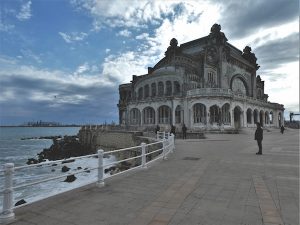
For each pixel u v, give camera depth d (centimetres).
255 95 7569
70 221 580
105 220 584
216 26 6153
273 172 1091
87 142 5862
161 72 5616
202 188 841
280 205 669
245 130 4806
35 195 1861
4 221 575
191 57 5775
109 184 902
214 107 4906
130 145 3906
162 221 573
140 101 5781
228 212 623
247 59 7656
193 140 3053
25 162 4334
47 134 16838
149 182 930
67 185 2172
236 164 1300
